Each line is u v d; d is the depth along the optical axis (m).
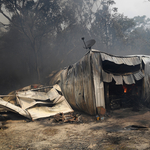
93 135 5.16
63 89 11.05
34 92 9.66
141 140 4.32
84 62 8.31
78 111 9.53
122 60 8.32
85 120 7.34
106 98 8.31
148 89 9.23
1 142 4.95
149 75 9.29
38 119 7.95
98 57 7.98
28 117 7.91
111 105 8.83
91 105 7.74
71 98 9.77
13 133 5.86
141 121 6.45
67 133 5.59
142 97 9.33
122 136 4.80
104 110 7.77
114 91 9.23
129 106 9.36
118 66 8.45
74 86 9.27
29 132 5.92
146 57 9.47
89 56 7.85
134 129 5.45
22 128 6.51
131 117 7.27
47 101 9.44
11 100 12.68
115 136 4.86
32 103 8.79
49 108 8.91
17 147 4.49
